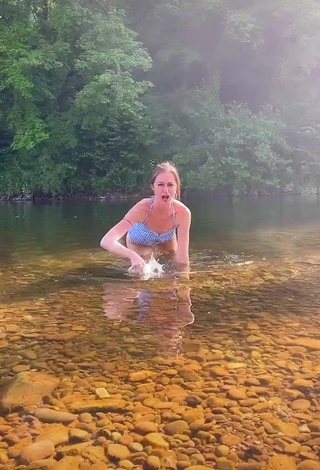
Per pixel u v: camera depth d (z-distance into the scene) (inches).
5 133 663.8
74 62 634.2
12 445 65.2
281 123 653.9
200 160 637.3
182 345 98.3
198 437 66.6
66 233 267.1
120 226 179.2
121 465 61.4
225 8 667.4
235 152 617.6
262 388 79.7
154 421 70.4
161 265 174.2
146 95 679.7
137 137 634.8
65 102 662.5
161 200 177.3
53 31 633.0
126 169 631.8
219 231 268.5
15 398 76.6
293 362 89.8
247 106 704.4
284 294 137.6
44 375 85.4
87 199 617.6
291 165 642.8
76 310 122.6
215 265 176.2
